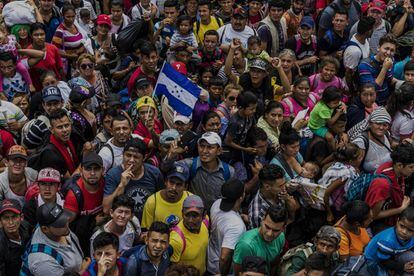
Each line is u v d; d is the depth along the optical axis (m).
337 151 8.92
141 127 9.45
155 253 7.30
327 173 8.62
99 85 10.95
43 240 7.37
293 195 8.71
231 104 10.02
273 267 7.91
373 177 8.42
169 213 8.19
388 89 11.33
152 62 10.72
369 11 12.73
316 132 9.62
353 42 11.49
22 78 10.70
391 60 11.00
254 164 9.33
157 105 9.95
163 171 8.59
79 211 8.09
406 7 13.05
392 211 8.50
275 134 9.73
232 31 12.27
